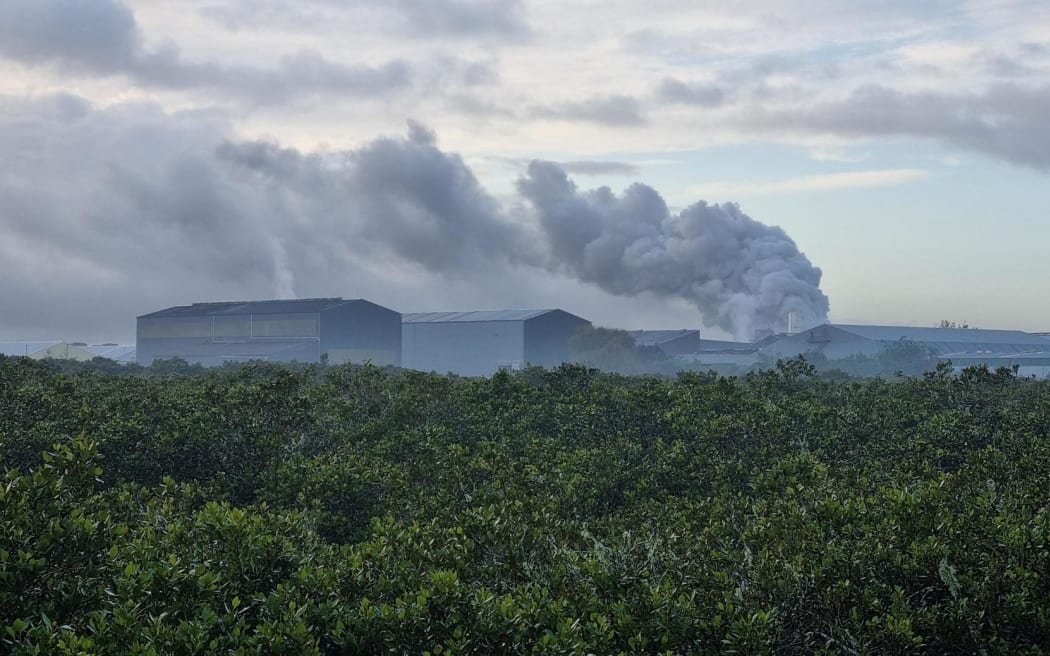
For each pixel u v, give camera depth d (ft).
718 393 128.06
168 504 68.13
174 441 101.19
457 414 128.77
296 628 43.42
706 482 92.89
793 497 68.59
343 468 88.33
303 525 64.28
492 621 45.91
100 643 40.06
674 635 48.21
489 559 59.62
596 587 53.31
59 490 49.49
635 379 203.31
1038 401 142.61
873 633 49.67
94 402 125.49
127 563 47.93
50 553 45.98
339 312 639.76
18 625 39.60
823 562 53.88
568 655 43.21
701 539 64.69
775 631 50.67
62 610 43.91
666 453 100.07
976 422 114.42
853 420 119.24
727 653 47.16
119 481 91.81
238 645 42.86
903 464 89.35
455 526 63.67
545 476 86.84
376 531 64.85
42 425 102.63
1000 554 56.03
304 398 115.03
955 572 54.29
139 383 151.53
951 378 151.94
